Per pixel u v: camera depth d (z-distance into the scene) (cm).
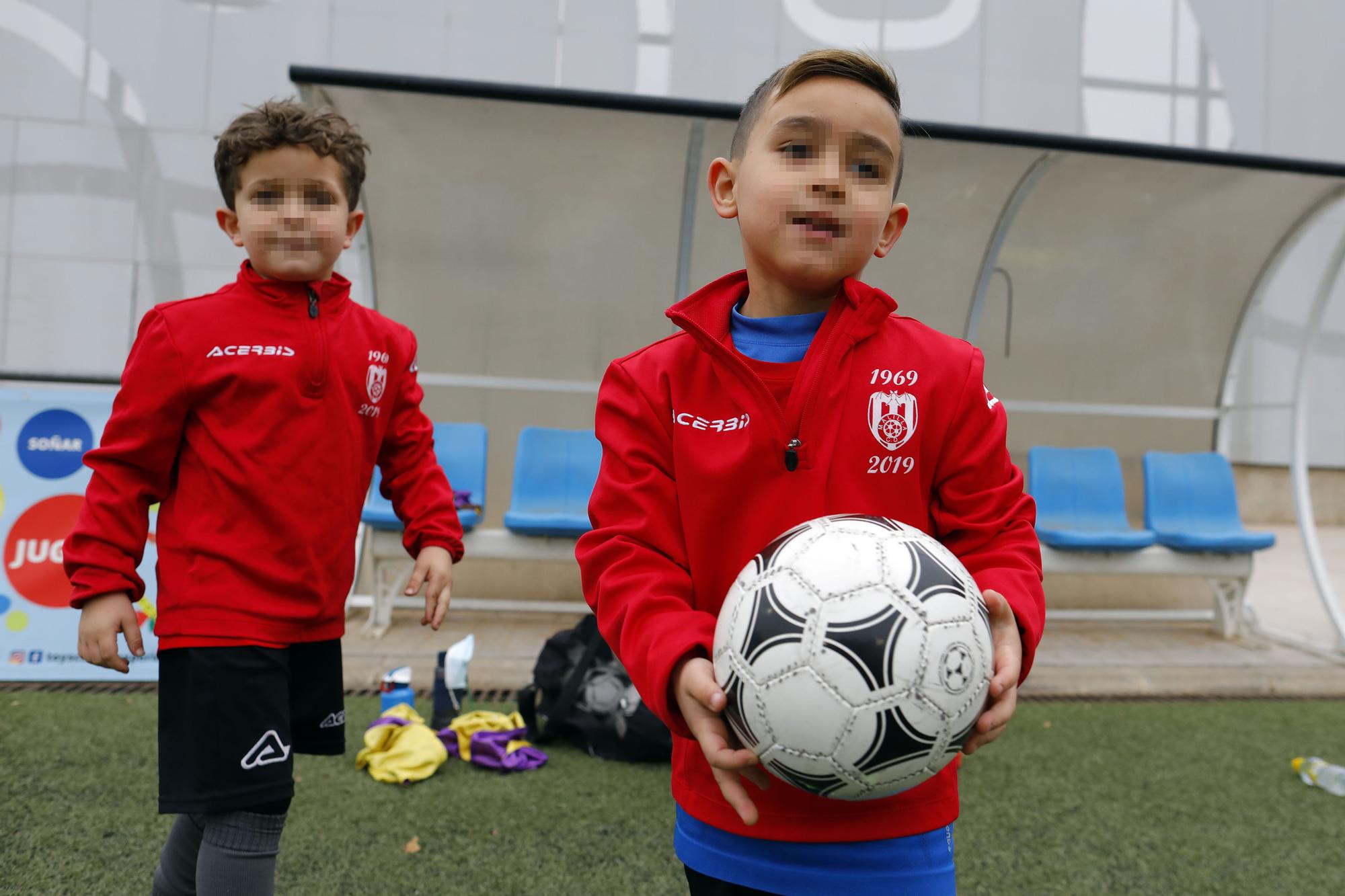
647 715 275
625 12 780
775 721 76
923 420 98
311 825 225
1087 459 483
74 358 718
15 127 710
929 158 431
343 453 149
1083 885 206
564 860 209
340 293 156
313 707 149
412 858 208
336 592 150
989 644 80
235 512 138
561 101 372
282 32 738
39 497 356
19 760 259
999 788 266
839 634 74
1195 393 535
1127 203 468
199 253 732
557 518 414
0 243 709
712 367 99
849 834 92
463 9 757
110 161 720
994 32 844
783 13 804
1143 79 880
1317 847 231
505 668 366
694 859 99
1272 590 608
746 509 96
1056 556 449
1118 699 373
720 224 479
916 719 74
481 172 445
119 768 254
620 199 463
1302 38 918
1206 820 246
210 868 130
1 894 184
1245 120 907
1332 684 393
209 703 132
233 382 139
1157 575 469
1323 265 989
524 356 496
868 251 88
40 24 712
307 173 141
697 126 404
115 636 132
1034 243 497
